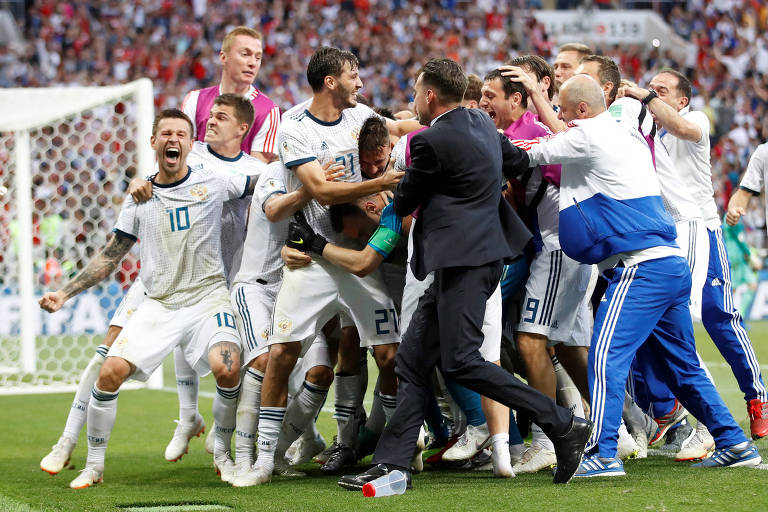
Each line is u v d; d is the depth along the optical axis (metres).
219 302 11.13
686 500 8.77
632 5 62.09
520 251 9.76
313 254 10.65
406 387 9.83
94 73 51.62
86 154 33.66
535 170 10.91
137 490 10.50
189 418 12.34
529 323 10.91
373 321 10.78
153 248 11.05
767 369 22.39
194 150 11.95
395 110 49.72
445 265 9.45
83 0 54.53
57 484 11.10
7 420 17.00
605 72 11.70
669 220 10.30
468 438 11.29
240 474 10.60
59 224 30.02
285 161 10.48
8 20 53.94
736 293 35.84
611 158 10.08
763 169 14.05
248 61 13.57
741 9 59.88
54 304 11.16
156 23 54.50
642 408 12.27
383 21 56.25
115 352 10.76
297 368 11.83
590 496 9.07
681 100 12.91
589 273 11.16
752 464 10.53
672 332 10.62
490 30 58.09
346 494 9.66
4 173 25.98
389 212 10.30
